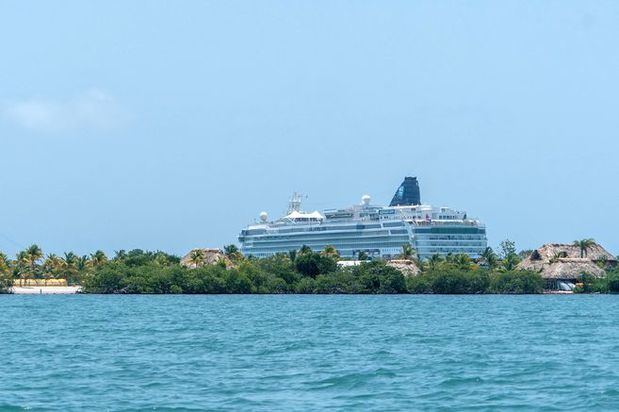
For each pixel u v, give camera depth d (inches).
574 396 5078.7
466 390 5319.9
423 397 5059.1
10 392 5270.7
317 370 6274.6
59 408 4714.6
